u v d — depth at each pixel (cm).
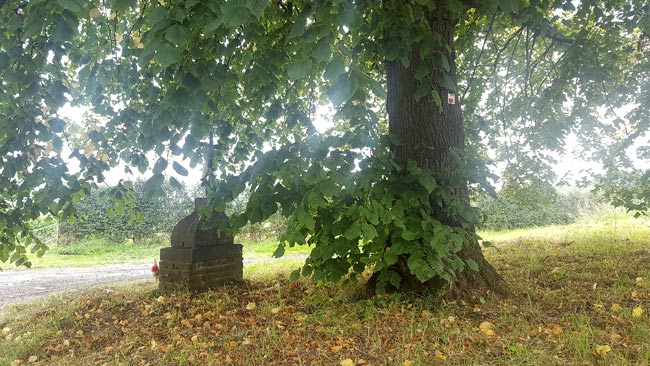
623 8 680
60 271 1203
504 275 641
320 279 475
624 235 971
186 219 686
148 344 457
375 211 417
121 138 596
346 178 422
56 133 503
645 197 801
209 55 484
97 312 599
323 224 461
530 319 446
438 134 520
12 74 429
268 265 956
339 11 271
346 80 297
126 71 583
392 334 415
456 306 475
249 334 446
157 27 278
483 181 492
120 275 1111
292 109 623
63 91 453
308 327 450
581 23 738
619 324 420
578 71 702
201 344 428
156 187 419
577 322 417
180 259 669
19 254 538
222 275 700
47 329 549
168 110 379
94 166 556
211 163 618
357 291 561
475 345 384
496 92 895
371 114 481
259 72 548
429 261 429
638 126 778
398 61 537
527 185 956
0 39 431
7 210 519
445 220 498
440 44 447
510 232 1617
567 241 958
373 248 483
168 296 637
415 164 466
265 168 459
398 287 499
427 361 356
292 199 463
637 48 764
